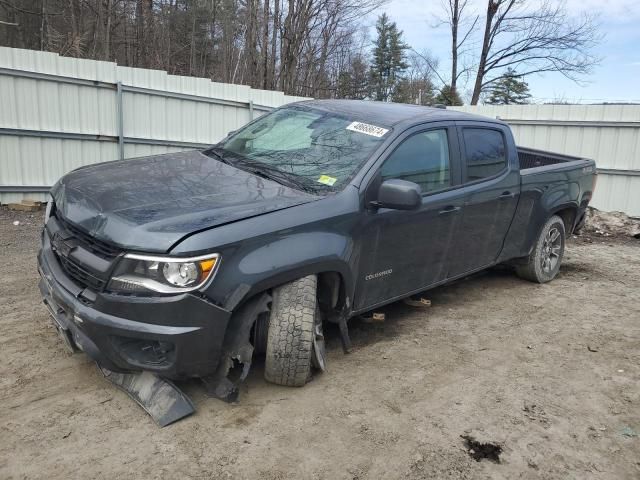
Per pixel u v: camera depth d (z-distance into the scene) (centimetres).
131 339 302
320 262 347
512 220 558
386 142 413
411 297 546
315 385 366
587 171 671
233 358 325
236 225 314
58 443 290
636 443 328
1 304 476
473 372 404
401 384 378
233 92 1155
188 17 3156
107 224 307
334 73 3356
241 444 299
